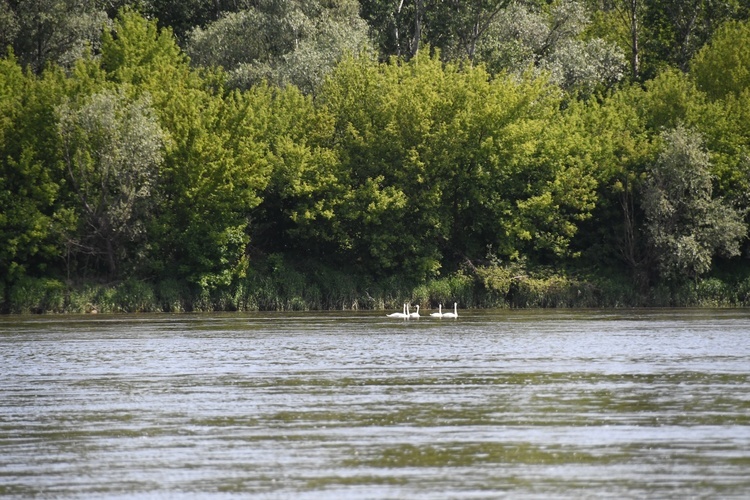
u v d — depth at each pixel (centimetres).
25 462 9219
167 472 8794
